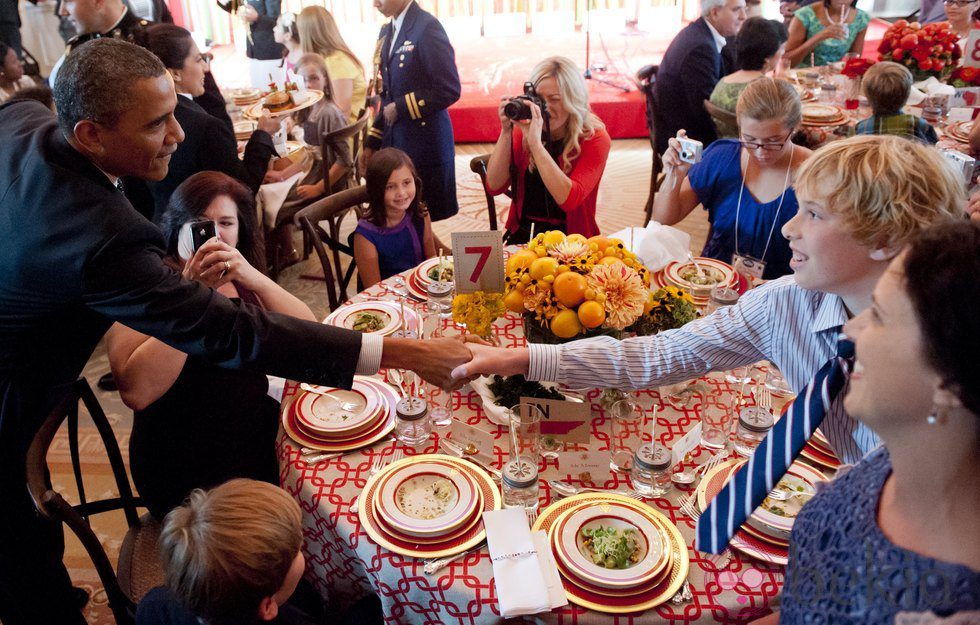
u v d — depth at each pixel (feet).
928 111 12.49
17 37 16.35
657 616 4.46
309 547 5.66
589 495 5.25
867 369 2.46
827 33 16.72
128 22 11.25
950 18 16.38
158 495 6.75
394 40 12.82
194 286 5.53
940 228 2.34
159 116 5.23
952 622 2.25
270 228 12.68
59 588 6.68
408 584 4.84
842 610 2.63
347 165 13.74
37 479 5.11
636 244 8.34
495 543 4.85
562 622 4.50
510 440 5.85
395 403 6.27
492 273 6.84
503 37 27.35
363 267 9.70
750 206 8.84
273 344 5.62
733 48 14.85
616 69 23.07
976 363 2.12
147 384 6.38
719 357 5.38
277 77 17.56
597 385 5.57
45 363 5.85
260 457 7.06
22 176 5.23
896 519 2.60
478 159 10.52
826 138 12.68
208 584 4.26
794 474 5.28
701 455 5.67
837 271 4.41
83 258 5.14
